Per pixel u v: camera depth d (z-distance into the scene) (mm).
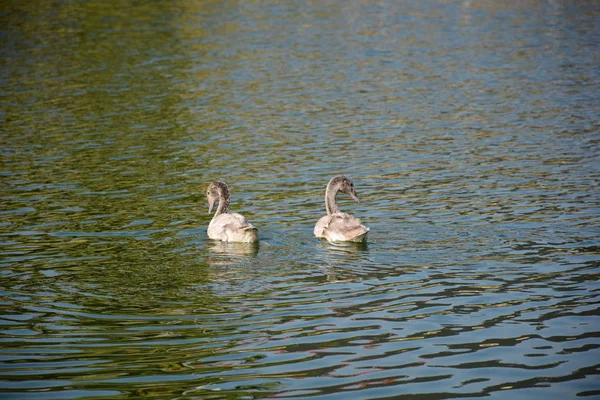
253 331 12188
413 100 31594
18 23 50969
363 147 25047
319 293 13656
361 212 18578
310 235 17047
